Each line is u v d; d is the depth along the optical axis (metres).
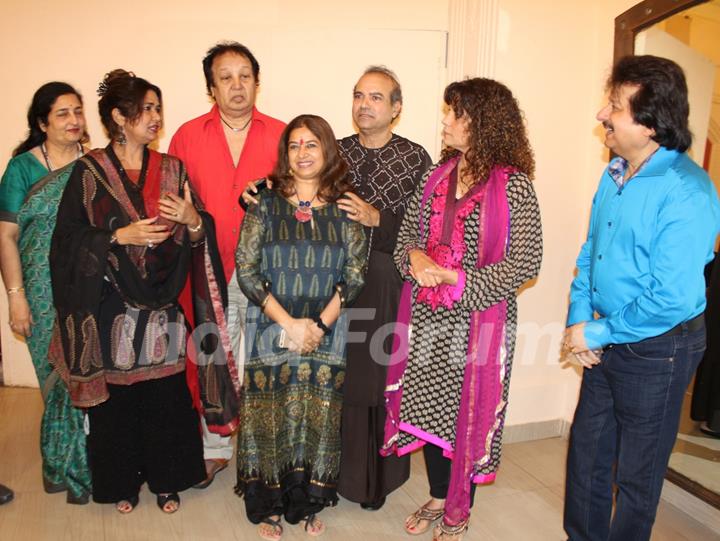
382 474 2.25
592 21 2.73
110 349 2.02
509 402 2.92
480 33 2.69
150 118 1.99
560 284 2.92
